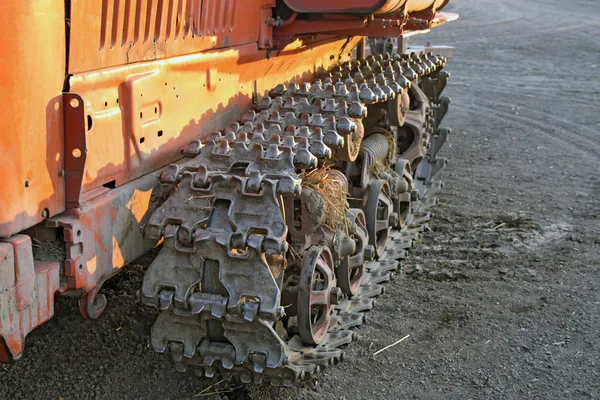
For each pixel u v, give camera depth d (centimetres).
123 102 312
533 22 2325
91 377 377
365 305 454
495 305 490
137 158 325
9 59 250
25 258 263
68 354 395
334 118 390
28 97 258
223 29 390
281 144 353
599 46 1908
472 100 1293
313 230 385
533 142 984
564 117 1153
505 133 1037
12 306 259
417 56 648
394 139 565
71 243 283
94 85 292
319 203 381
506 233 624
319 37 508
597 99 1306
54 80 270
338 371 405
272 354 314
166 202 321
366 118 541
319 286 387
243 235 303
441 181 776
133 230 327
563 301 496
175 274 313
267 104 427
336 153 412
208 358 321
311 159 334
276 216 308
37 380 370
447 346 436
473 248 589
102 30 296
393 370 409
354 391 386
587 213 682
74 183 283
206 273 312
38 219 270
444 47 903
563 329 457
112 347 405
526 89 1397
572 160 889
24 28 252
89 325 422
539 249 590
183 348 321
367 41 752
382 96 446
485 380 400
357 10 416
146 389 372
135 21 316
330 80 478
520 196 734
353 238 435
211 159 342
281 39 448
